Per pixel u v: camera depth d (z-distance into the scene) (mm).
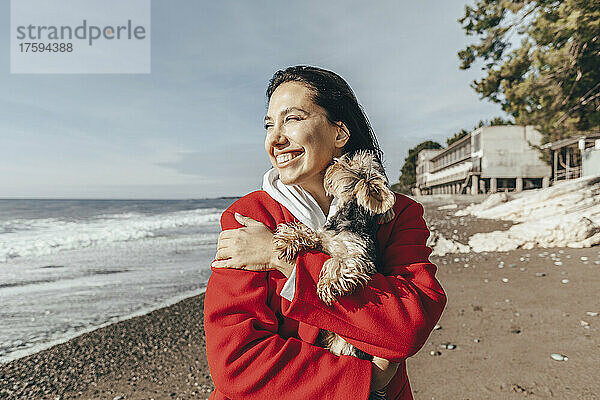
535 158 40438
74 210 52812
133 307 7734
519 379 3988
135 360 5328
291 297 1200
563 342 4750
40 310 7562
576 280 7430
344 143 1454
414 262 1349
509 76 21906
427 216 20609
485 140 40969
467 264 9797
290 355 1154
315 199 1517
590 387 3750
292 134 1356
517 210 14875
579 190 14016
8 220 34062
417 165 79375
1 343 5957
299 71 1441
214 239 18781
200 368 5035
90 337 6156
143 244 17141
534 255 10070
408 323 1168
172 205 73938
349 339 1181
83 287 9305
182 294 8688
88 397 4395
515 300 6520
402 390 1382
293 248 1246
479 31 21719
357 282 1181
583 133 25250
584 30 18188
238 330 1174
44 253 14672
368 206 1338
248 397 1123
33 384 4715
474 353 4637
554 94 21125
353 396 1118
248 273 1260
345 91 1473
